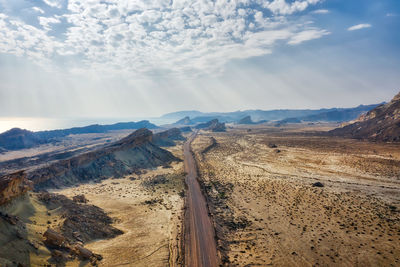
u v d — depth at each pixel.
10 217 43.66
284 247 54.00
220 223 66.94
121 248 49.84
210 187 102.75
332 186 101.62
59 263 39.75
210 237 57.62
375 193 91.56
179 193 92.81
